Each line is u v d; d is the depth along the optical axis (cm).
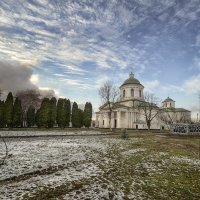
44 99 5553
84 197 747
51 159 1330
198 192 883
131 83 8188
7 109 5134
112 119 7894
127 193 816
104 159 1434
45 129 4962
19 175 961
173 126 4772
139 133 4691
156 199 777
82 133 4006
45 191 779
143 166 1295
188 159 1600
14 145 1886
